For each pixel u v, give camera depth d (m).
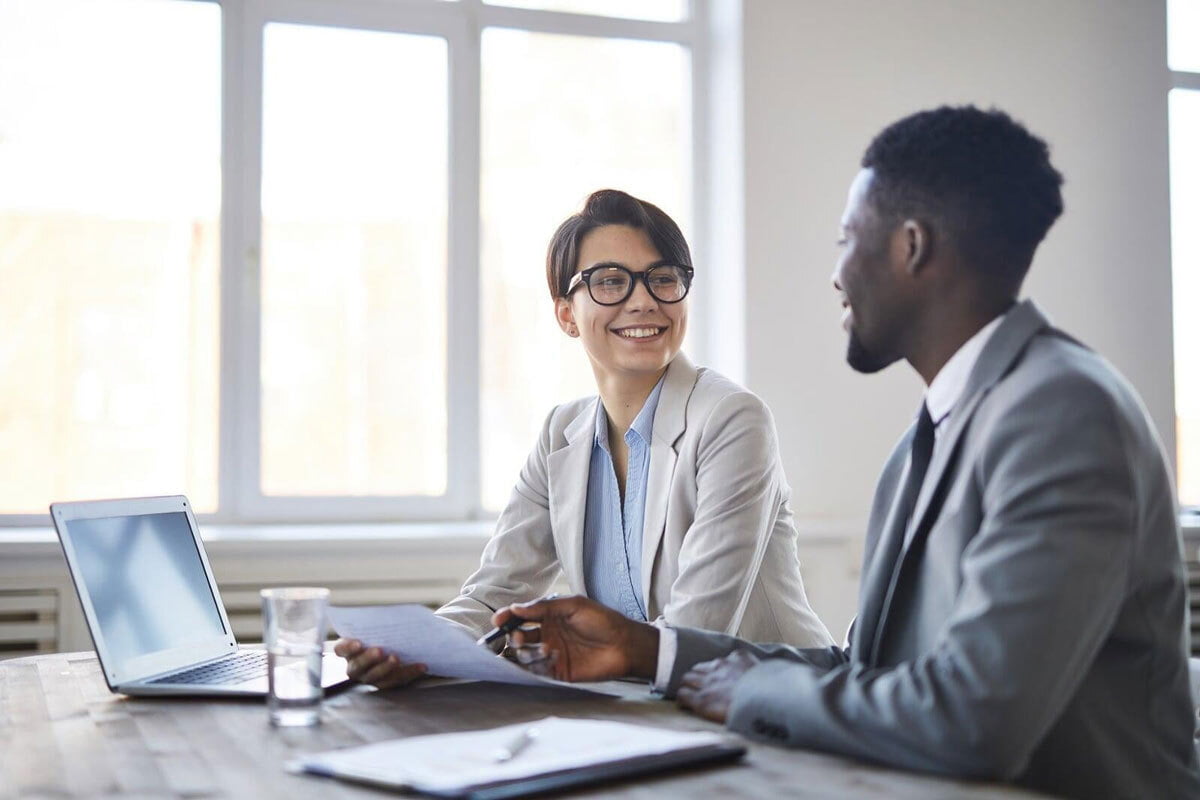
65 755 1.09
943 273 1.18
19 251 3.19
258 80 3.35
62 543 1.36
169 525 1.59
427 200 3.48
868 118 3.49
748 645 1.34
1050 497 1.00
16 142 3.19
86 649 2.87
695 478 1.74
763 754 1.05
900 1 3.53
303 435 3.38
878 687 1.02
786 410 3.40
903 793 0.92
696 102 3.63
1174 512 1.11
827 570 3.34
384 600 3.07
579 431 1.90
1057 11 3.67
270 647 1.21
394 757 1.00
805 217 3.43
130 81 3.27
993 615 0.97
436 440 3.47
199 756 1.08
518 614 1.34
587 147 3.60
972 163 1.16
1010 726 0.95
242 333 3.32
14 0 3.20
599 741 1.04
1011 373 1.12
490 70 3.53
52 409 3.20
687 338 3.63
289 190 3.38
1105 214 3.70
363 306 3.43
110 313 3.25
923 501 1.16
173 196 3.29
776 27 3.43
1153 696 1.09
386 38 3.45
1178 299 3.95
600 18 3.58
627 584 1.82
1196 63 3.97
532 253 3.55
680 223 3.65
